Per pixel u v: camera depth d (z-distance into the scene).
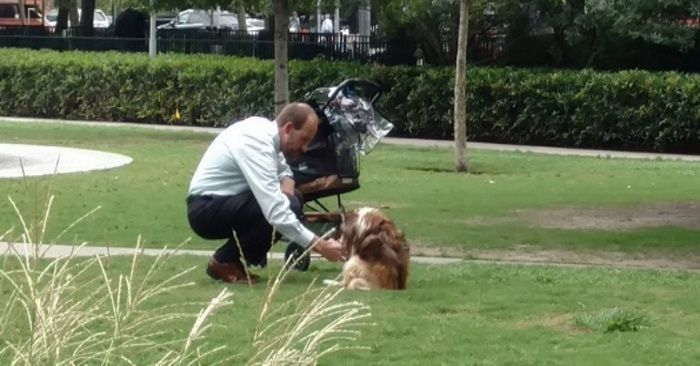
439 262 10.97
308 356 4.35
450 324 7.93
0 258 7.46
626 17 26.42
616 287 9.55
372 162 21.05
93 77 30.34
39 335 4.28
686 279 10.09
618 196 16.48
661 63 28.53
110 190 16.00
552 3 27.20
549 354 7.20
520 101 26.08
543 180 18.66
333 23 44.84
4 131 26.22
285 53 24.17
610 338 7.67
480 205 15.26
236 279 9.09
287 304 5.75
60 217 13.24
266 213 8.55
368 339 7.42
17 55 31.69
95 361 4.83
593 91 25.50
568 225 13.68
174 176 17.94
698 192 17.09
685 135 24.95
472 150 24.22
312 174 10.41
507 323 8.12
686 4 26.22
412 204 15.28
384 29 29.20
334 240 8.99
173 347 6.19
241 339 6.95
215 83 29.00
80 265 6.12
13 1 53.78
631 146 25.59
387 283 8.94
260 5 24.91
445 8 27.56
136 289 6.00
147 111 29.80
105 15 59.53
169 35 34.31
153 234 12.22
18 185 15.72
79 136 25.33
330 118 10.32
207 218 8.91
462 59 20.08
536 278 9.92
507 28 29.17
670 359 7.12
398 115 27.23
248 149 8.65
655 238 12.77
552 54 29.14
